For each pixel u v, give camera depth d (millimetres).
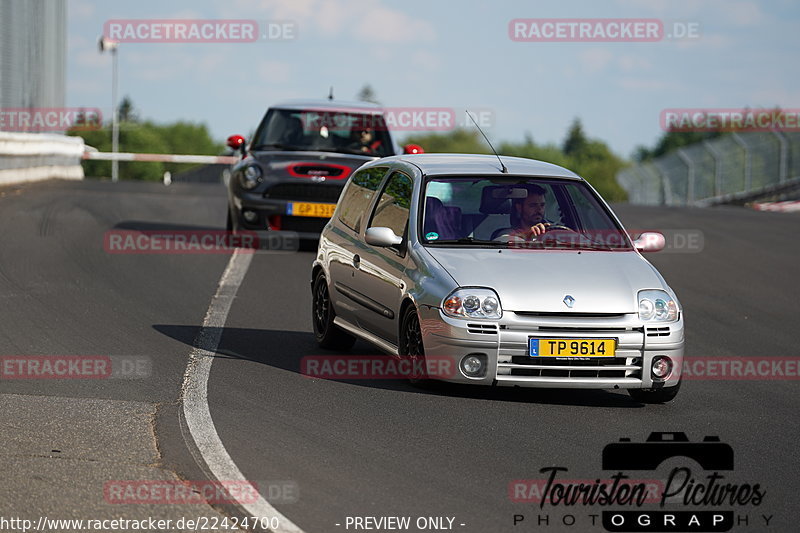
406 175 22469
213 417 17359
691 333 27828
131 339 23875
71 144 76375
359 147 42062
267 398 18844
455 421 17703
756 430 18000
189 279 32844
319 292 24562
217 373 20797
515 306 18922
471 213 21281
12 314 25766
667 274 39000
